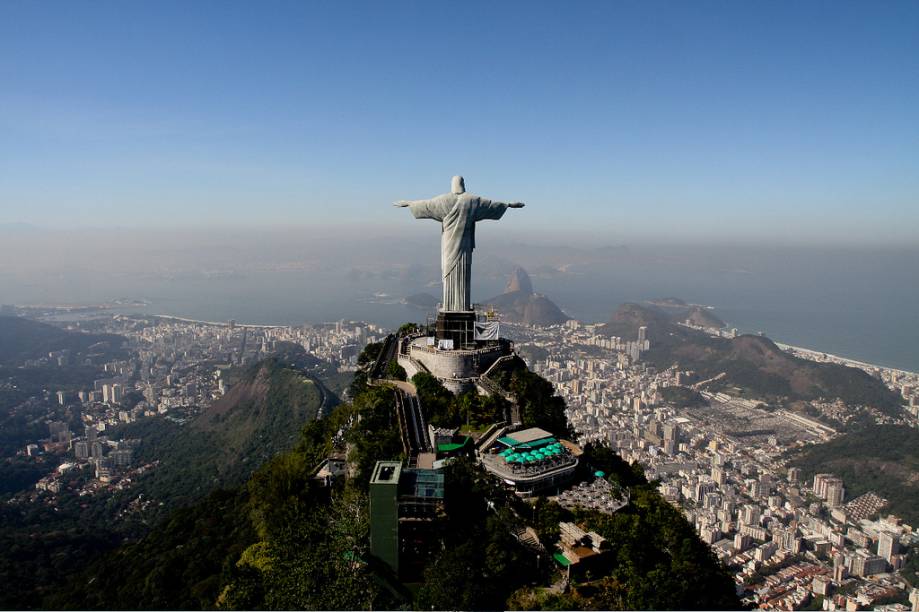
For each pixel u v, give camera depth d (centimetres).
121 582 8875
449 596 5066
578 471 7394
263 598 5734
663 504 6894
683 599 5438
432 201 9212
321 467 7562
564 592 5466
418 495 5788
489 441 7425
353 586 5153
